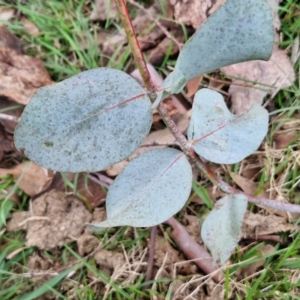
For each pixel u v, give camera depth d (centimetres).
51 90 12
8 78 23
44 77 24
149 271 20
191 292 19
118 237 21
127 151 14
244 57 13
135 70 23
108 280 20
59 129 13
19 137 13
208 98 16
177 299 19
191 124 16
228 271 19
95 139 13
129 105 13
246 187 21
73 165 13
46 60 25
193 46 12
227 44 12
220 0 24
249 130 16
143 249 21
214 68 13
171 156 15
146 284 20
